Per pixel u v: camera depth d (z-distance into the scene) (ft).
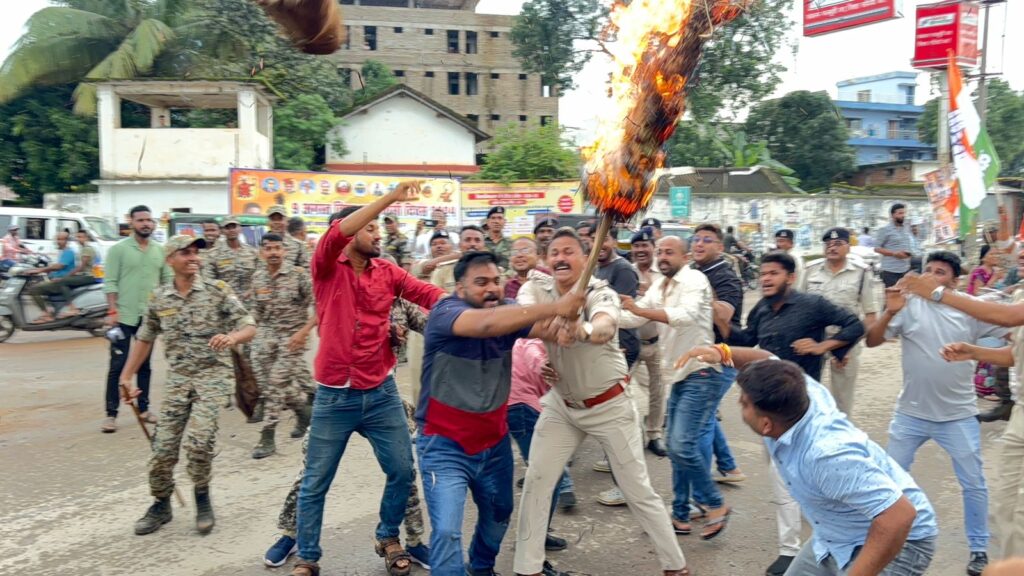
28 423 23.56
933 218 35.76
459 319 10.46
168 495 15.44
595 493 17.69
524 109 157.48
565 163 77.41
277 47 87.30
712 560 14.11
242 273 25.54
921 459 19.88
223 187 70.59
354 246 12.29
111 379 22.53
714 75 78.43
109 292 22.48
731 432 22.76
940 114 45.98
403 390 27.73
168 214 54.75
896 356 35.17
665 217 77.51
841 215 84.48
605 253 18.53
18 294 38.50
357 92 123.03
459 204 66.80
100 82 68.39
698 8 8.61
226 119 83.82
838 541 8.46
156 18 80.84
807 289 19.38
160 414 14.96
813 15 50.75
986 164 33.58
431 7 167.53
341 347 12.35
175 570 13.70
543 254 21.20
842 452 7.98
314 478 12.64
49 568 13.78
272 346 21.04
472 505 17.07
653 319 14.82
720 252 17.33
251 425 23.30
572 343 10.78
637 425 12.47
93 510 16.52
